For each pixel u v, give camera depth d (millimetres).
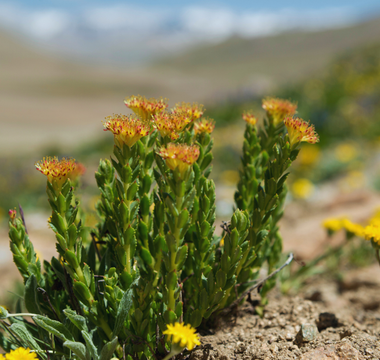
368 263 3332
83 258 1493
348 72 19891
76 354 1296
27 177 11766
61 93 67375
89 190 8406
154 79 98375
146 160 1571
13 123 33875
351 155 9195
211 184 1561
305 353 1601
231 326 1904
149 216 1675
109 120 1387
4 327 1543
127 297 1351
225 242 1448
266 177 1601
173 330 1200
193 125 1663
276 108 1926
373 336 1751
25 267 1564
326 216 5164
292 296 2566
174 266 1355
